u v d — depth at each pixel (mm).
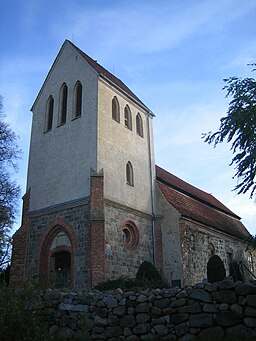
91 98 24609
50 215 23484
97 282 19547
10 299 9102
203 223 27172
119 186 23844
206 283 10672
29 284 10086
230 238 31078
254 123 15961
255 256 34844
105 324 11227
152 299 11047
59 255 23109
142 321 10883
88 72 25531
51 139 25859
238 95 16609
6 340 8414
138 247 23672
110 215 22234
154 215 25844
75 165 23562
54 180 24344
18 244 23734
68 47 27672
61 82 27109
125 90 27797
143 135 28250
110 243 21531
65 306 11914
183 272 23469
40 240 23375
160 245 24875
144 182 26406
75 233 21703
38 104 28062
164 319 10664
